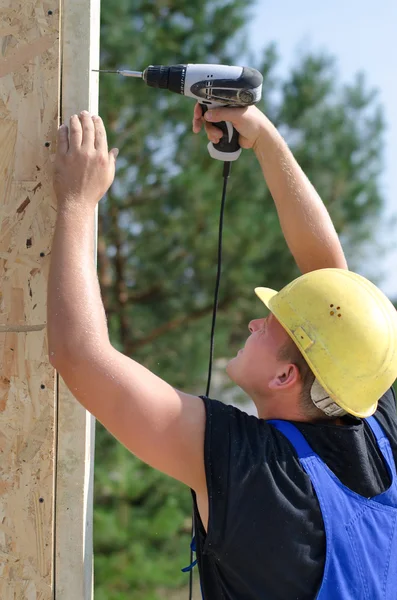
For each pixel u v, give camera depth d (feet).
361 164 27.30
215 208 25.36
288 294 7.54
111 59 24.53
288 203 9.04
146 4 25.61
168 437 6.72
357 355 7.16
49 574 7.85
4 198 7.72
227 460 6.70
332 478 6.95
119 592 23.47
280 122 26.81
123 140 25.44
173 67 8.36
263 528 6.63
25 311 7.77
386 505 7.20
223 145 9.01
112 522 23.58
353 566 6.77
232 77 8.24
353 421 7.50
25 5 7.66
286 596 6.69
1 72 7.66
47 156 7.67
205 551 6.77
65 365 6.69
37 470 7.82
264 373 7.57
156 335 26.58
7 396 7.82
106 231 26.32
